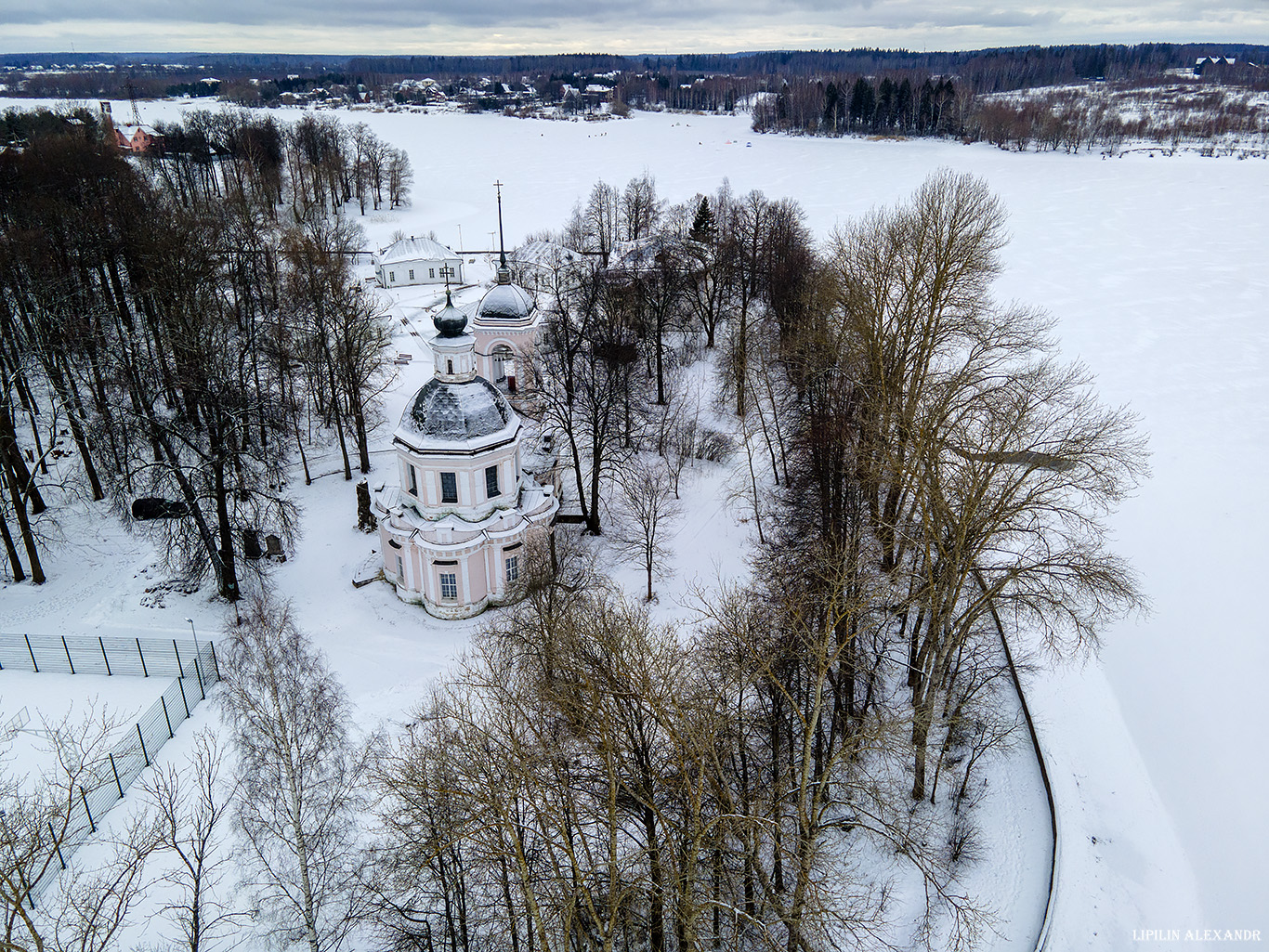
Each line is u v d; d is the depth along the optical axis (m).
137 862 27.70
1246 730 41.78
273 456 60.91
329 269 81.69
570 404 56.50
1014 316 64.31
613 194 155.00
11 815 30.48
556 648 32.03
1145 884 34.56
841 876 32.41
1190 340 91.44
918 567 44.34
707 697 32.44
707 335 88.44
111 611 48.78
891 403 48.53
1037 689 43.88
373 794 34.25
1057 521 56.94
